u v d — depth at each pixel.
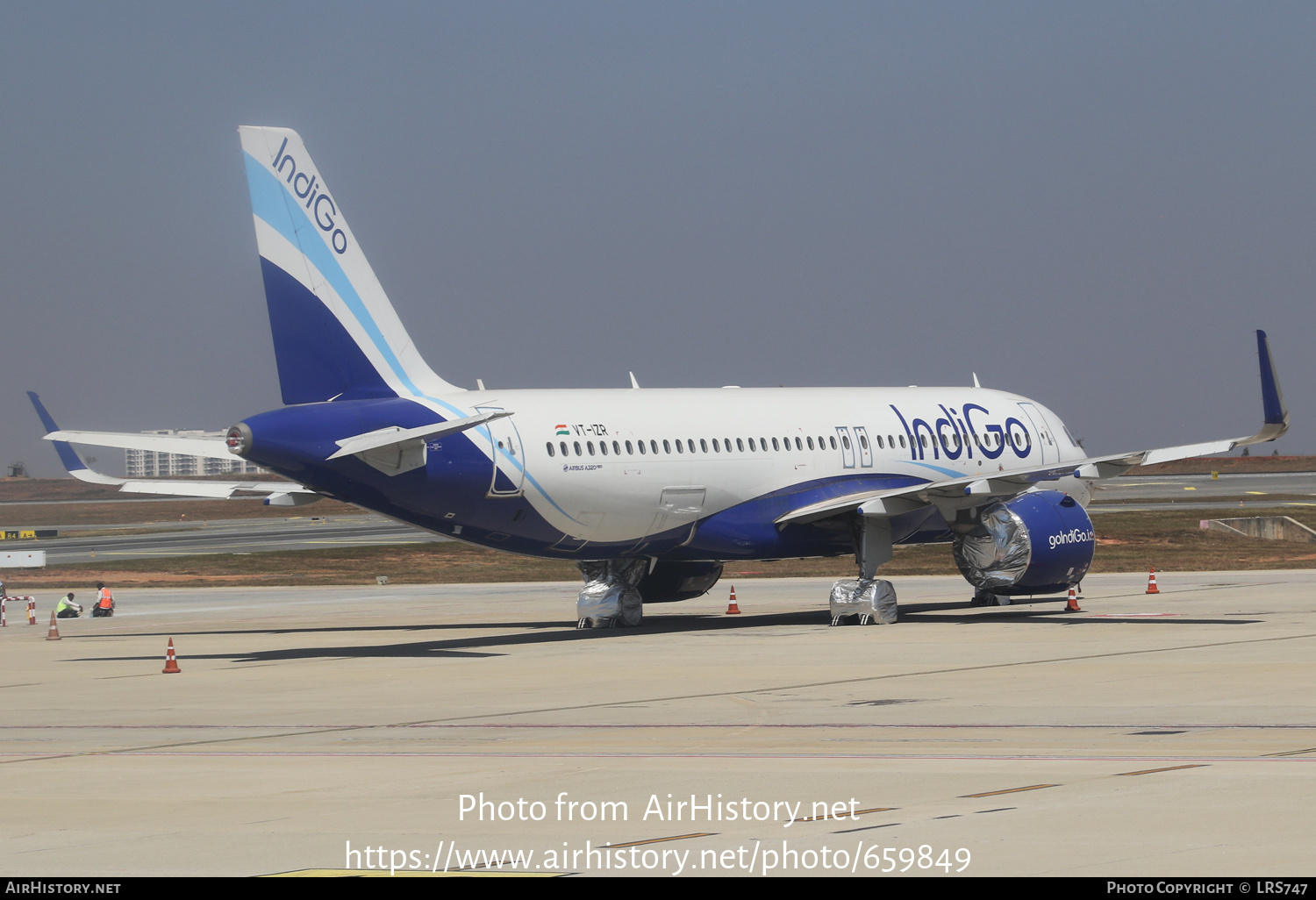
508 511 114.31
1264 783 50.97
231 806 51.19
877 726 67.06
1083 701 73.88
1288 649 96.19
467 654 107.75
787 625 129.25
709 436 126.06
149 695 87.19
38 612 170.75
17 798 53.62
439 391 116.00
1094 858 40.62
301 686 89.50
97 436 111.75
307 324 108.81
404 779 56.00
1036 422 151.75
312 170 109.75
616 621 130.50
